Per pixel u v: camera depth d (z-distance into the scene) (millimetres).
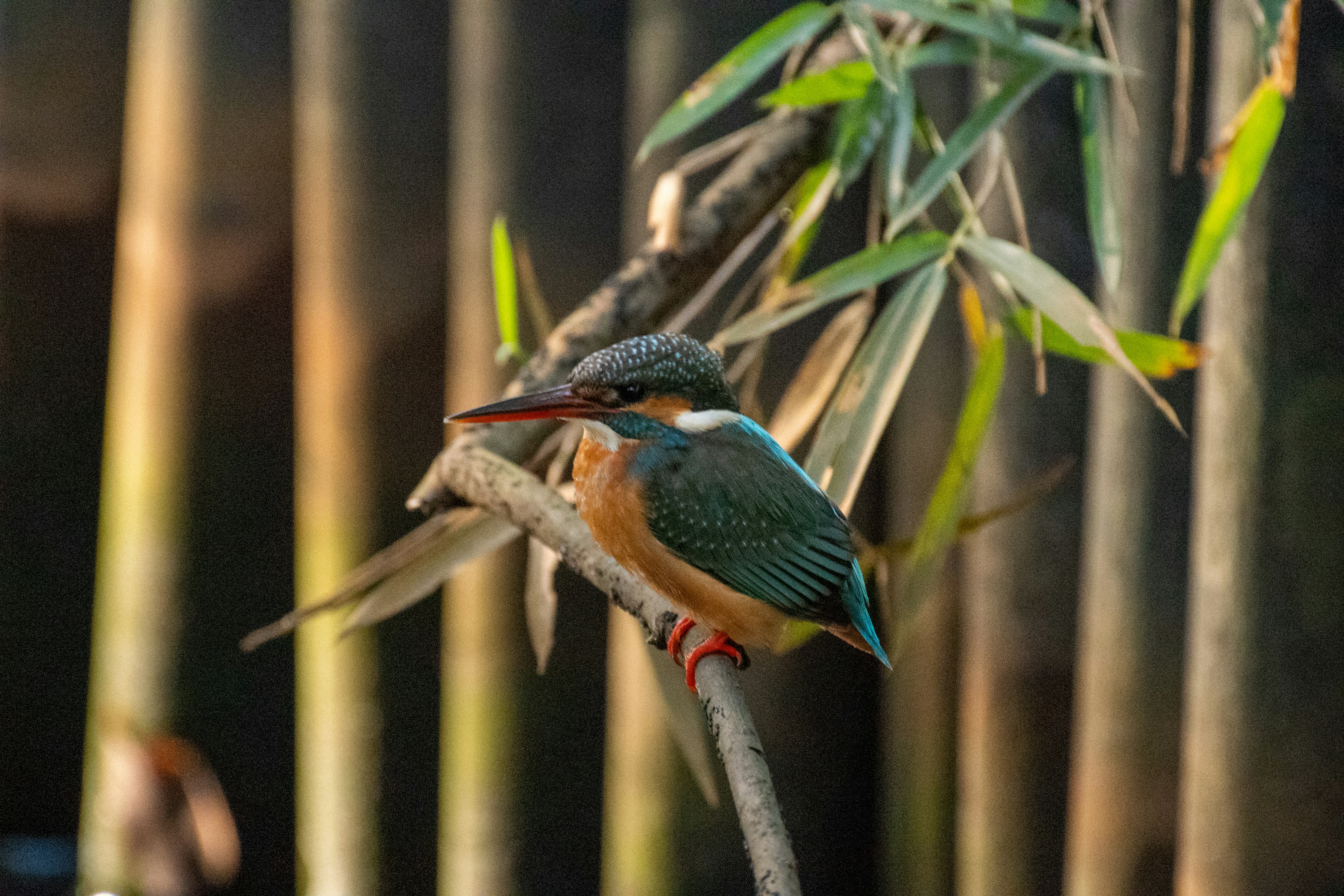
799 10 4551
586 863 6812
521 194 6547
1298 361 4555
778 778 6277
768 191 5188
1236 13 4742
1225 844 4789
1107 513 5469
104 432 8438
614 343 4730
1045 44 4348
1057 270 5770
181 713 7238
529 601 4746
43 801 8688
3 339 8094
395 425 7031
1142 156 5504
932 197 4254
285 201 7297
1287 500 4598
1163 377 4414
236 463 7328
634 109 6375
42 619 8516
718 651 3834
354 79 6816
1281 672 4648
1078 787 5652
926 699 6301
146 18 7258
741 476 3834
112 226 8242
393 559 4566
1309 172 4523
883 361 4152
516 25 6453
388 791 7203
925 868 6348
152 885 7121
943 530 4223
